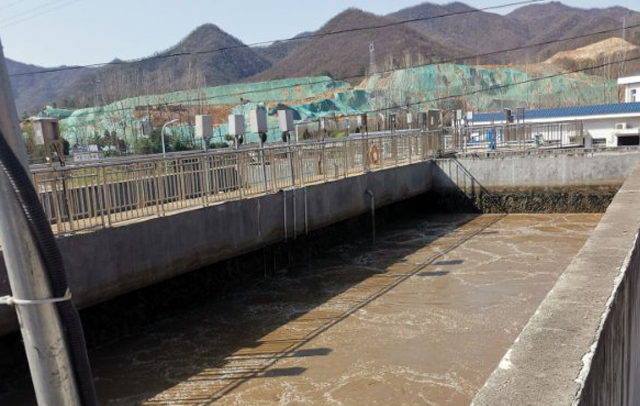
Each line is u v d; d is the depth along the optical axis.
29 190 1.75
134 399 8.54
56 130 10.06
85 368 1.90
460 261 15.68
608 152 22.17
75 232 9.30
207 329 11.38
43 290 1.81
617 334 3.22
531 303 11.91
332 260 16.61
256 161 13.95
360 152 18.75
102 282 9.61
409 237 19.39
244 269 14.27
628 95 45.16
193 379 9.13
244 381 8.97
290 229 14.66
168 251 10.95
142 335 11.14
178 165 11.46
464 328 10.73
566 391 2.17
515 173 22.97
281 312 12.23
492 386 2.26
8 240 1.78
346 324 11.28
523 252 16.30
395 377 8.84
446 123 45.50
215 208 12.14
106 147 44.66
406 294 13.02
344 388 8.55
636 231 4.89
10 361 9.03
